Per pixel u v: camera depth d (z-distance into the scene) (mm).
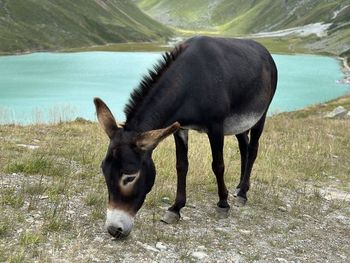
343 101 17734
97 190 3191
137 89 2457
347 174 4988
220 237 2779
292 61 45375
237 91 2863
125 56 46469
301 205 3633
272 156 5164
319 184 4422
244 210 3305
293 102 21734
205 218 3049
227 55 2859
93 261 2246
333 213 3576
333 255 2799
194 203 3285
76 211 2816
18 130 5176
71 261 2199
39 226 2523
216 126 2721
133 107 2398
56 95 20719
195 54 2666
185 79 2566
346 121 9617
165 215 2879
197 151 4539
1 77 27266
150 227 2754
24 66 35250
